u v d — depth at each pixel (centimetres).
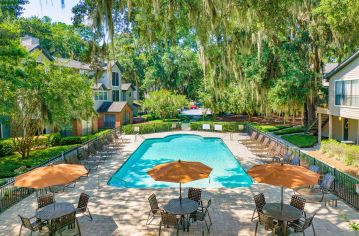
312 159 1291
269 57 2367
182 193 1109
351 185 966
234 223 839
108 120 3503
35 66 1553
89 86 2091
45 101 1655
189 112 5841
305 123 2630
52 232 759
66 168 802
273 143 1836
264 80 2433
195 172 789
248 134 2775
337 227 803
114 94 3906
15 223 861
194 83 4522
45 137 2166
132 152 1955
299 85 2155
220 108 3547
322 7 1842
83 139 2325
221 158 1934
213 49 1862
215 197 1055
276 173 739
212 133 2853
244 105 3184
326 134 2459
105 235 776
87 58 1584
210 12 1364
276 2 1413
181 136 2811
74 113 1977
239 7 1429
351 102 1844
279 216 738
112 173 1411
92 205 991
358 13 1734
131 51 2356
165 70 4562
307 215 880
